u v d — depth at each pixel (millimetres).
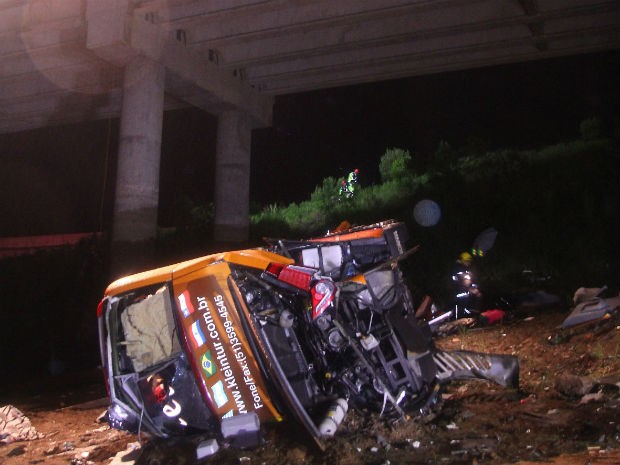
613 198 16703
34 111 25875
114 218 18328
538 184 19047
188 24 18234
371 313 5555
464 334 9211
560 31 18500
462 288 10438
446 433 5043
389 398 5262
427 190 21219
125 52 17953
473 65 20844
